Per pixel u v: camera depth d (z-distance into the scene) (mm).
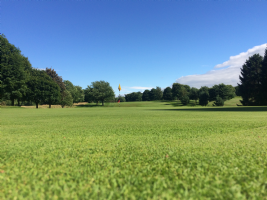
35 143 3979
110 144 3818
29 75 46375
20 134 5289
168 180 1954
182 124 7418
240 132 5234
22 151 3246
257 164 2418
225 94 66750
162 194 1632
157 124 7551
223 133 5113
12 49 36438
